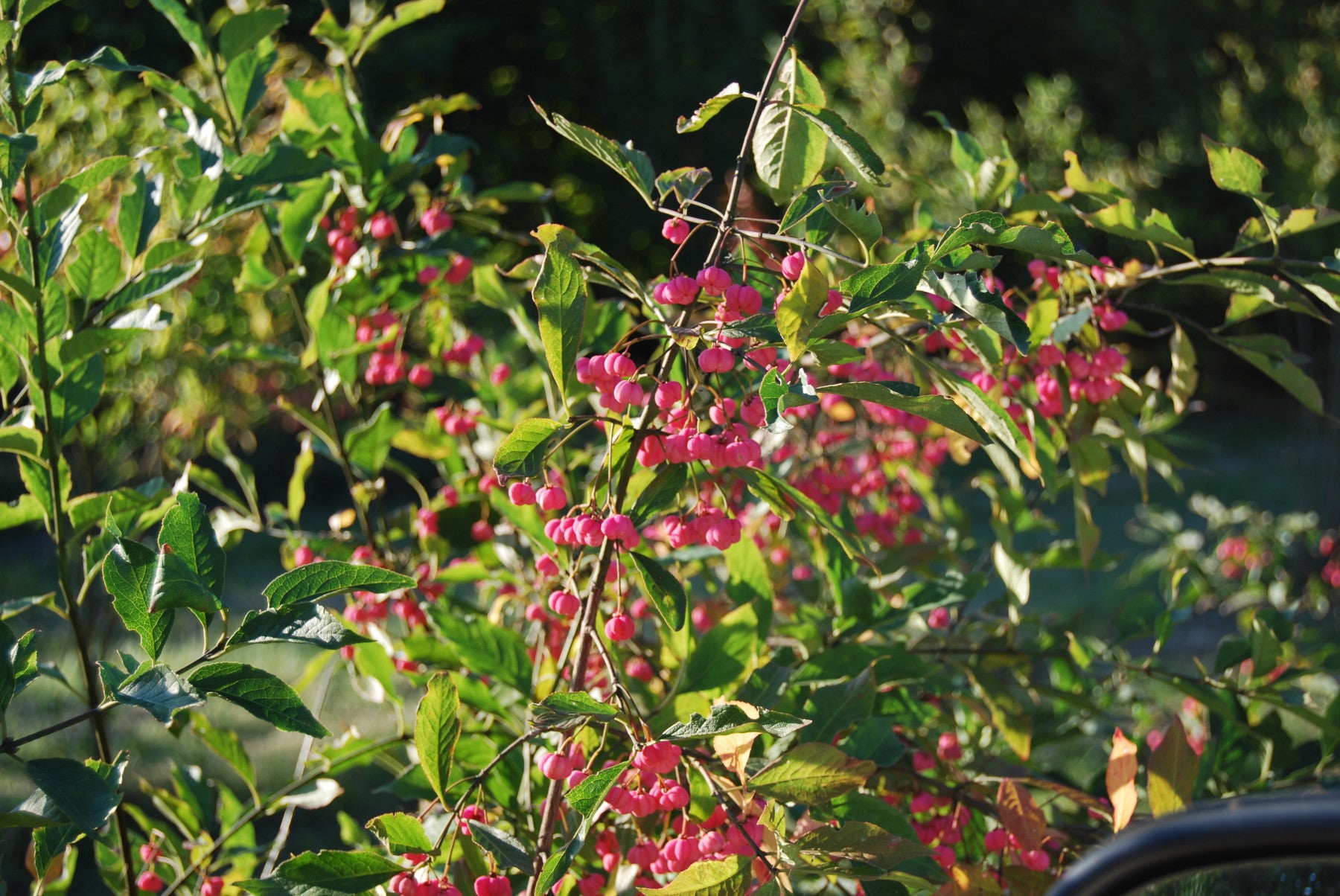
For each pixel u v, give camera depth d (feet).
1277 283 6.27
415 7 8.22
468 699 6.70
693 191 5.59
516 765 6.75
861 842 4.76
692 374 5.22
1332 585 18.45
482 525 8.34
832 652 6.69
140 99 13.47
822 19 36.86
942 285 4.89
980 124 36.40
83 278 6.28
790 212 5.22
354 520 8.93
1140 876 3.23
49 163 12.57
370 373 8.46
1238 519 18.99
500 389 9.03
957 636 8.42
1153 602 7.79
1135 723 11.63
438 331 9.09
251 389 14.17
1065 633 7.97
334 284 7.97
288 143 7.81
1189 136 43.98
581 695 4.75
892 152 26.81
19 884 11.80
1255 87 38.37
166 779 15.70
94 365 6.26
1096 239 25.54
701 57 39.81
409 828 5.15
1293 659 7.91
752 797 5.05
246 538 33.63
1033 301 7.06
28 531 32.73
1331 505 20.08
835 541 7.74
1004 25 46.11
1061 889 3.33
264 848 7.97
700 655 6.16
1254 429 51.06
